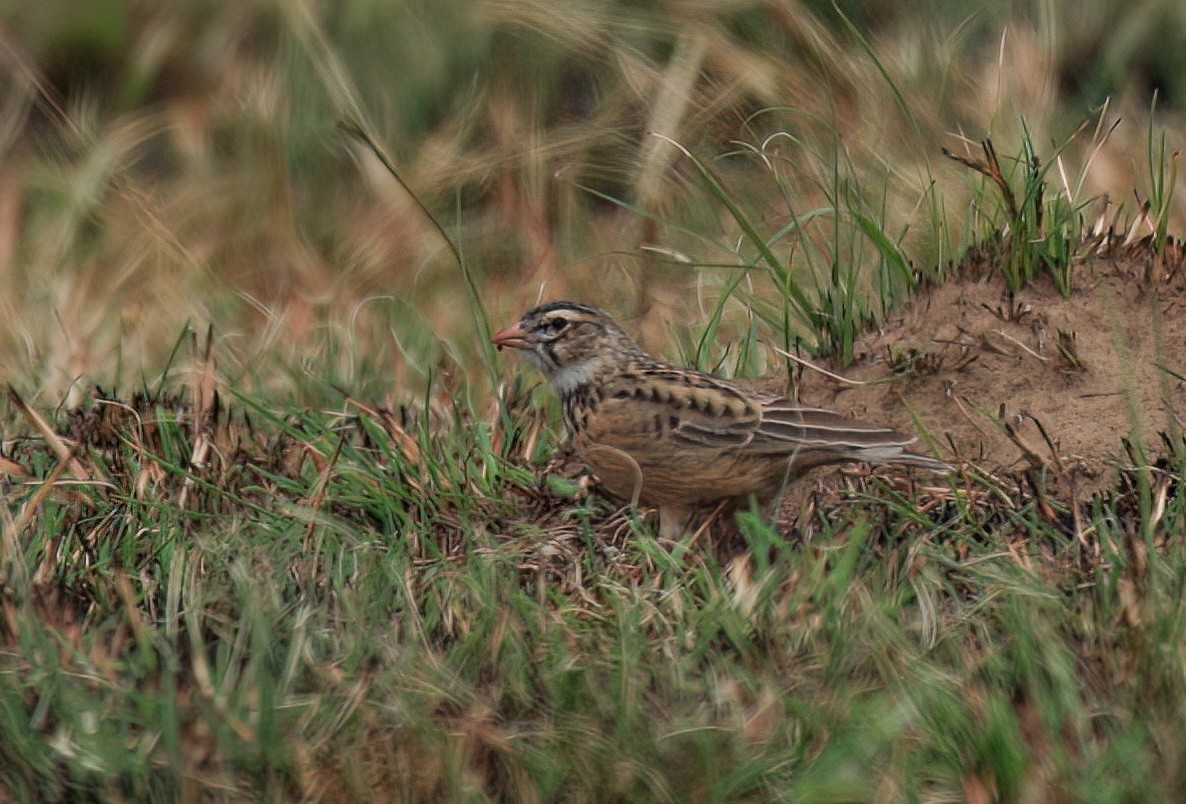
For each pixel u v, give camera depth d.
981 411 10.37
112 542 9.77
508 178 15.59
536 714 8.02
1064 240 10.93
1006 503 9.66
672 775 7.55
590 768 7.56
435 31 15.86
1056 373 10.53
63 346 13.50
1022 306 10.81
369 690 8.04
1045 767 7.34
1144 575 8.34
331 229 15.67
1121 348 10.02
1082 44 16.59
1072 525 9.43
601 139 15.63
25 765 7.61
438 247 15.30
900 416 10.69
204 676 7.87
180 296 14.64
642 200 15.23
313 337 13.99
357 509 10.20
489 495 10.35
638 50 15.88
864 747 7.62
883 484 9.99
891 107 15.57
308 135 15.89
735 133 15.60
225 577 9.12
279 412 11.98
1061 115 16.16
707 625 8.44
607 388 9.91
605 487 10.13
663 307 14.42
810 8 16.12
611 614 8.72
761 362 12.39
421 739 7.72
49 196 15.94
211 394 12.12
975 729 7.45
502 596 8.87
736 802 7.52
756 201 15.31
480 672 8.32
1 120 16.58
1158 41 16.53
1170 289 10.81
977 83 16.03
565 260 15.20
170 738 7.55
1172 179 11.33
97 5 16.72
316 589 9.12
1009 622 8.14
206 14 16.66
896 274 12.10
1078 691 7.77
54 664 8.09
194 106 16.44
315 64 15.85
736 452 9.47
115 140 16.09
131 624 8.48
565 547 9.70
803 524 9.66
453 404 11.55
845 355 11.12
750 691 8.02
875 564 8.95
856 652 8.11
